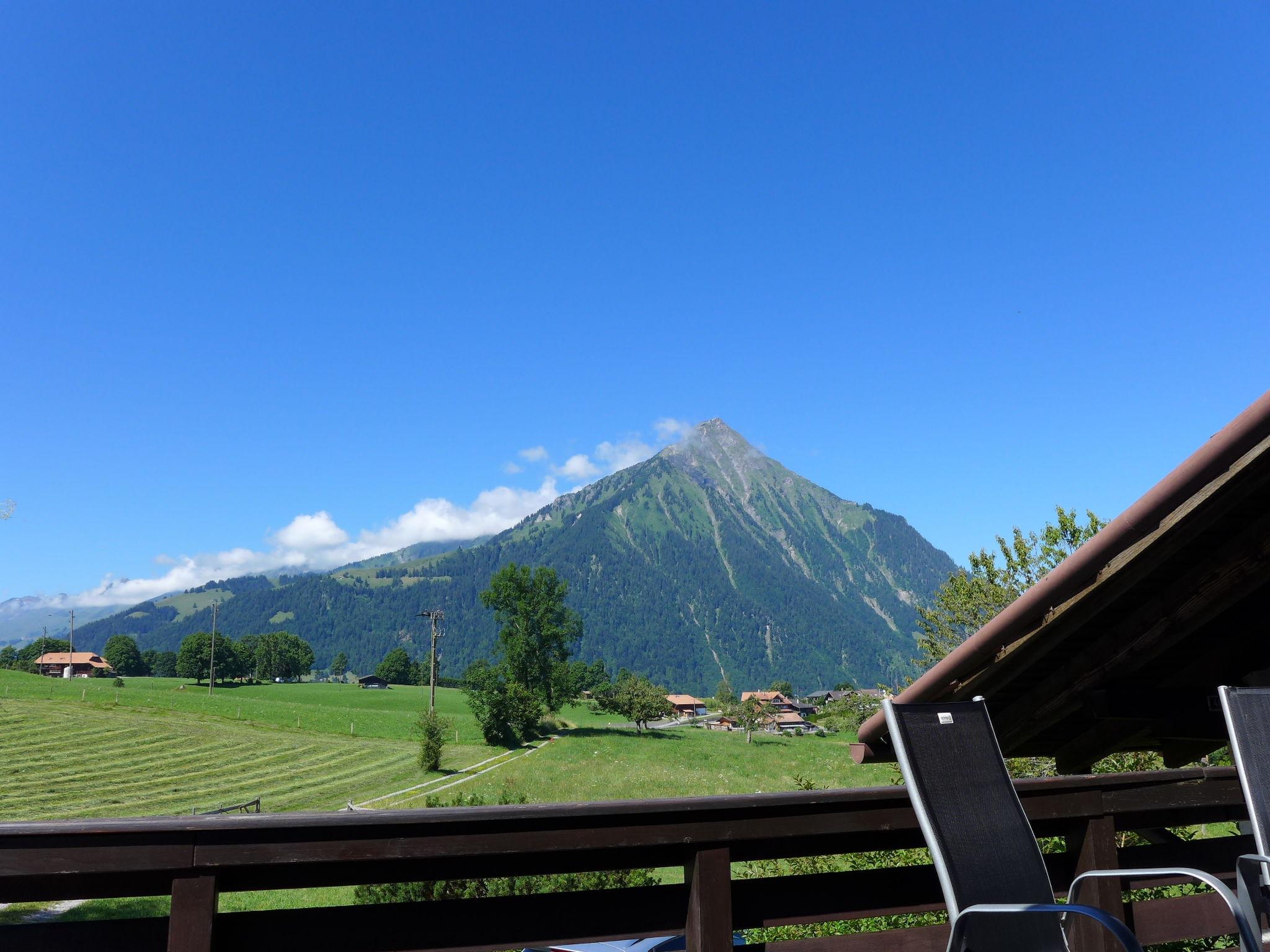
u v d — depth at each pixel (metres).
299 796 46.19
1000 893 2.35
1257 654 4.88
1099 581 3.72
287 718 76.62
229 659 125.00
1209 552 4.14
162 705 76.19
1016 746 5.55
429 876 2.37
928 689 4.27
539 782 51.84
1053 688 4.88
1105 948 3.11
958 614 16.02
